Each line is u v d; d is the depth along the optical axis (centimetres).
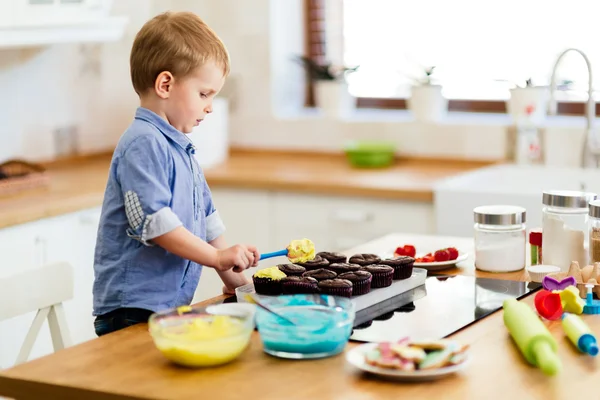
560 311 195
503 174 397
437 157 434
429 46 447
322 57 479
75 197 342
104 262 220
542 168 394
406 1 448
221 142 447
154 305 215
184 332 173
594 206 227
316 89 464
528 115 403
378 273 211
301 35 481
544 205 247
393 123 443
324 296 185
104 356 176
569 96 421
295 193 396
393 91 462
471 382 159
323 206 390
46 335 330
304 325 172
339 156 457
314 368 167
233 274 231
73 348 181
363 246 273
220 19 474
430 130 434
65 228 336
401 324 191
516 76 427
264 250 406
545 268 231
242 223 409
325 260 221
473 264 250
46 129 422
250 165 438
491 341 181
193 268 227
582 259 238
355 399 151
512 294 215
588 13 408
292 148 470
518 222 239
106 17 384
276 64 470
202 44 219
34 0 342
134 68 222
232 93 479
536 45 420
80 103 439
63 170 412
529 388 156
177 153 222
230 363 170
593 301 201
